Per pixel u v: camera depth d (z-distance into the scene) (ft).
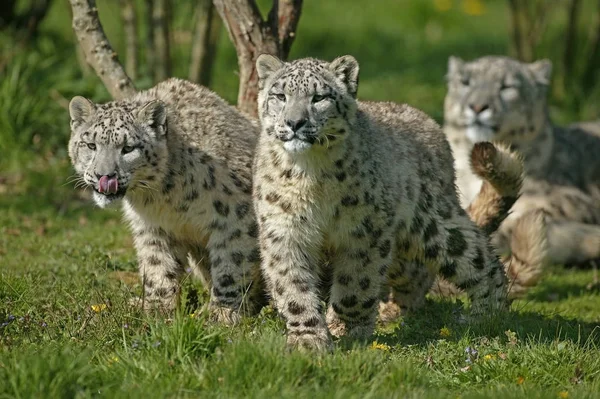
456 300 40.04
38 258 44.42
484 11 110.01
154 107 35.81
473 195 53.57
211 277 38.09
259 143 35.09
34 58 64.59
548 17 82.79
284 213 33.47
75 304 34.71
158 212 37.11
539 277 44.98
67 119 60.85
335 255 34.68
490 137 53.52
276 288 33.81
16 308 35.04
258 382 27.43
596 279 50.37
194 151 36.86
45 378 26.55
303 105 32.37
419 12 104.01
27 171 57.57
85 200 55.26
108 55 44.01
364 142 34.04
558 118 76.84
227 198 37.09
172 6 67.36
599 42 81.20
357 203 33.53
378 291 34.81
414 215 36.78
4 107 60.23
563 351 31.63
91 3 43.65
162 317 32.73
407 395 27.40
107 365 28.58
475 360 31.19
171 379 27.68
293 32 44.80
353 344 31.24
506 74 54.13
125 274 42.16
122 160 35.17
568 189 55.83
